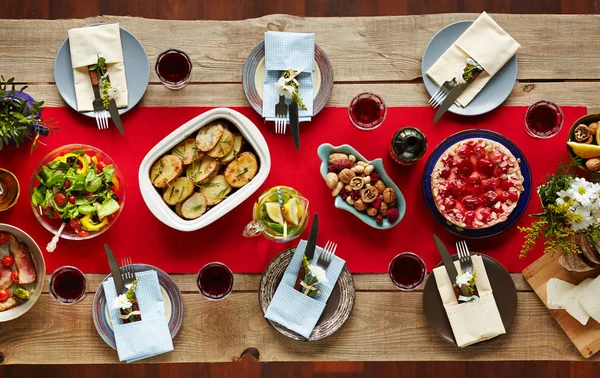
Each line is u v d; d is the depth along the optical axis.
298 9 2.46
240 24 1.99
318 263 1.94
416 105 2.00
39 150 1.98
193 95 1.99
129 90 1.94
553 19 2.00
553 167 1.99
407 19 2.00
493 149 1.89
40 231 1.98
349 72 2.00
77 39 1.92
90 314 1.98
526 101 2.00
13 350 1.97
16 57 1.97
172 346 1.90
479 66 1.93
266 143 1.93
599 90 2.00
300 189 1.99
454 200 1.90
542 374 2.60
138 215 1.99
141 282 1.92
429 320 1.93
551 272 1.97
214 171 1.89
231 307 1.99
